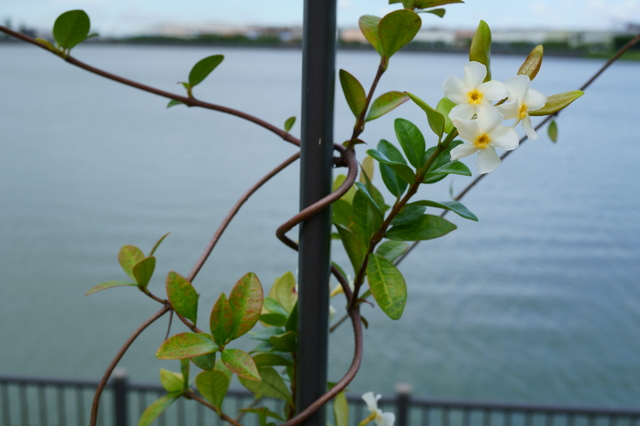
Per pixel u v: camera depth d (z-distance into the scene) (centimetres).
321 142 75
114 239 2295
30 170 4066
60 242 2202
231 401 904
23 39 90
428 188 1534
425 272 1955
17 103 8175
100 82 10719
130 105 8319
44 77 11512
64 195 3228
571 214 3133
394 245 95
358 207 90
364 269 85
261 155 5072
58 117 7138
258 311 73
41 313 1430
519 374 1156
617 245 2506
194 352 70
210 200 3216
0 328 1325
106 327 1344
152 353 1200
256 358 91
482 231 2670
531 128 69
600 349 1305
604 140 5744
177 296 77
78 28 90
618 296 1750
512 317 1516
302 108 76
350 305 87
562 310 1596
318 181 76
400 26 74
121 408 460
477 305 1609
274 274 1777
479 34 71
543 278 1947
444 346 1278
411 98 70
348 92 80
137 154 5044
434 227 83
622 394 1077
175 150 5303
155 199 3216
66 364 1135
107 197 3241
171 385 99
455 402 440
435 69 10131
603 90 9888
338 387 75
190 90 98
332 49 74
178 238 2309
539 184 3962
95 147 5325
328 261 78
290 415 95
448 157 80
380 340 1284
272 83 11719
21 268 1836
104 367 1129
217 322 73
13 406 927
